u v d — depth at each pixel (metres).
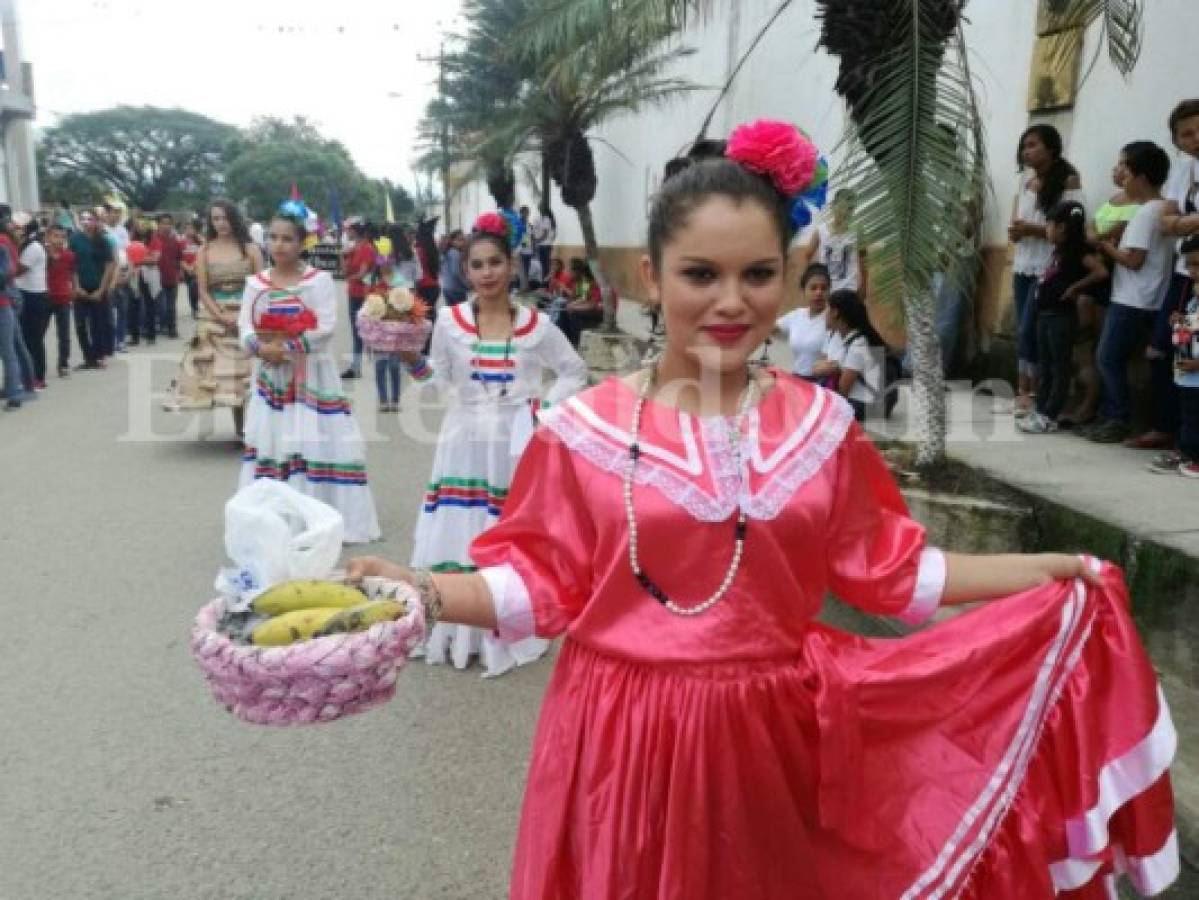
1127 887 2.81
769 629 1.83
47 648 4.49
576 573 1.91
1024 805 1.99
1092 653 2.06
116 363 13.41
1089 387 6.49
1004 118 7.66
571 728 1.90
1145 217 5.57
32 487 7.27
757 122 1.85
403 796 3.39
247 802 3.33
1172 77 6.07
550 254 19.61
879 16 4.62
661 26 6.23
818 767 1.88
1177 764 3.10
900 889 1.90
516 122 14.15
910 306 4.92
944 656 1.97
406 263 13.95
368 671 1.66
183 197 80.44
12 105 28.80
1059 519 4.51
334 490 5.93
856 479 1.93
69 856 3.04
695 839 1.78
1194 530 4.15
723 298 1.80
